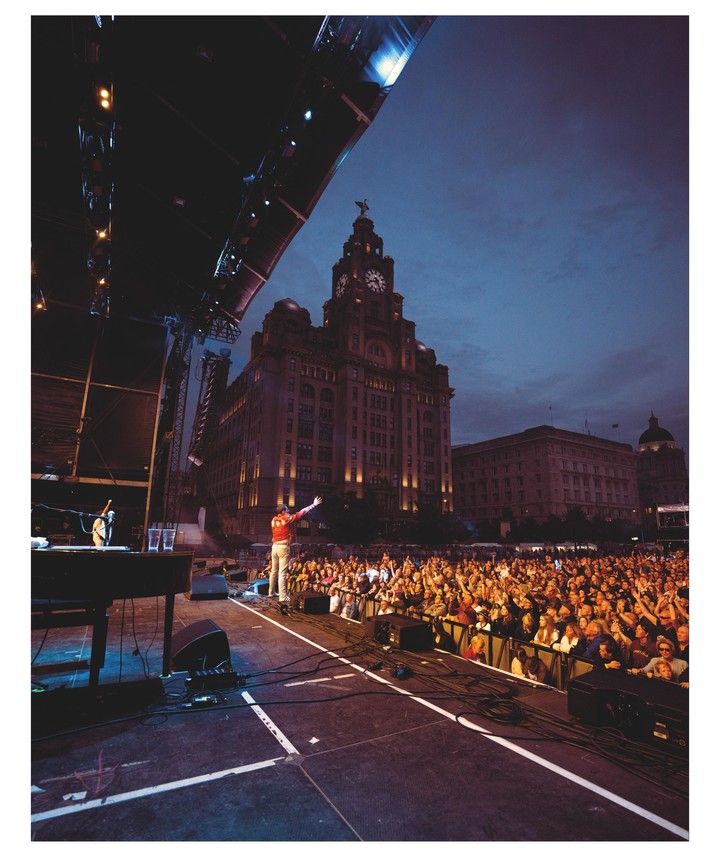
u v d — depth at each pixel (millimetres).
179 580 5410
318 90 9094
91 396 17031
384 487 75500
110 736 4301
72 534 15922
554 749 4160
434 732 4484
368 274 88312
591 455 104562
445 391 91125
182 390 23594
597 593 9594
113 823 2996
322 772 3711
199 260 15352
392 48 8578
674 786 3564
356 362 79125
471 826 3035
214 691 5480
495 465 106625
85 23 7871
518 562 18531
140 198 12586
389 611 9445
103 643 4895
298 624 9500
